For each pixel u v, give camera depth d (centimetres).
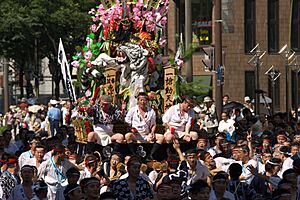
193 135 2358
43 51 4800
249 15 5759
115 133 2367
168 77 2542
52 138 2230
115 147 2339
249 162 2061
